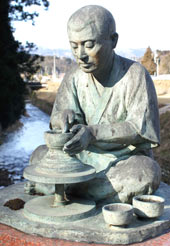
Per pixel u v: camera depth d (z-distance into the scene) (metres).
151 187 3.04
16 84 13.77
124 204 2.84
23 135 16.17
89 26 3.12
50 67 85.81
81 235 2.67
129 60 3.59
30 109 32.25
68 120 3.25
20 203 3.22
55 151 3.02
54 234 2.72
